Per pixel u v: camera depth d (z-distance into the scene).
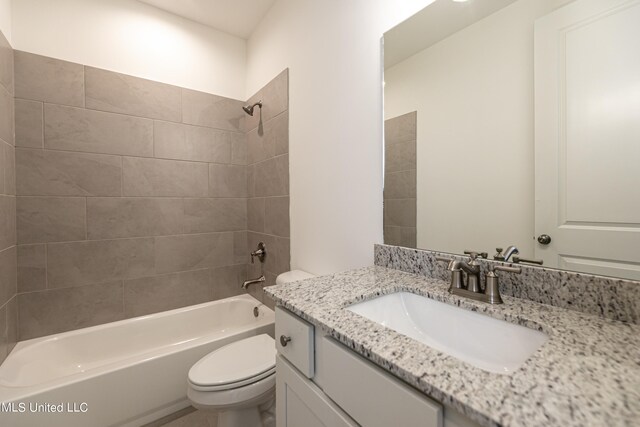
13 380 1.30
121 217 1.88
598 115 0.68
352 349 0.63
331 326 0.64
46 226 1.66
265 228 2.14
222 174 2.28
